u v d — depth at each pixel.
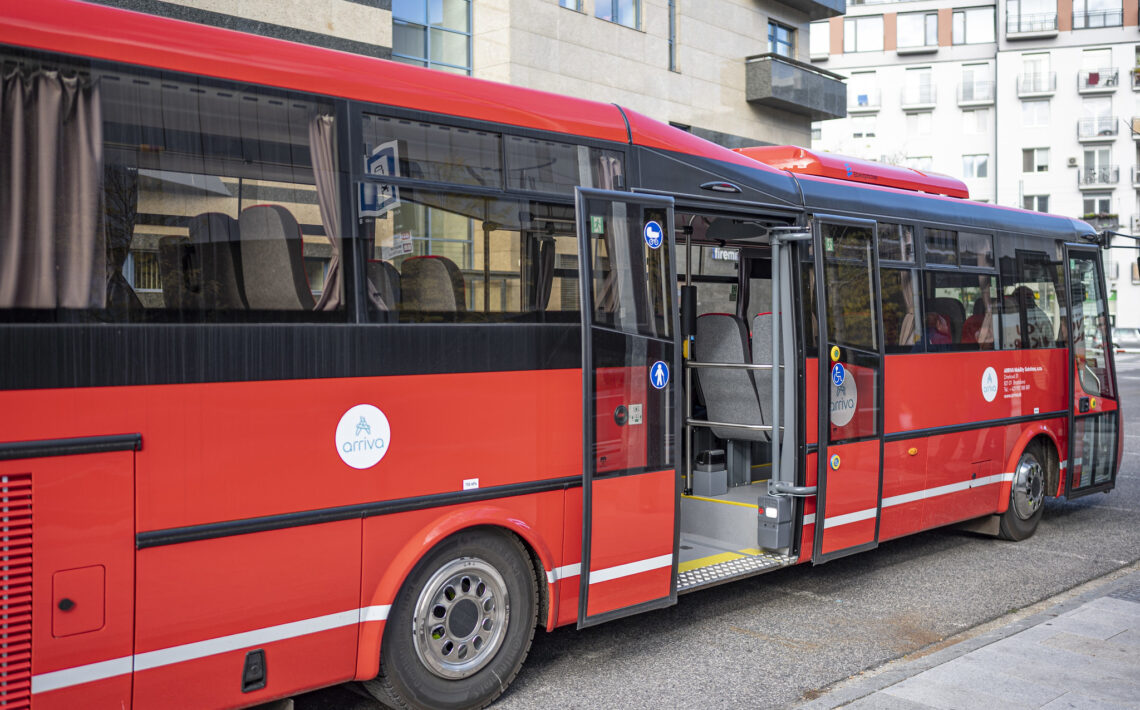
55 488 3.12
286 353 3.67
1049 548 8.02
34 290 3.13
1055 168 54.56
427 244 4.17
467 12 17.67
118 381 3.26
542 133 4.66
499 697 4.56
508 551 4.49
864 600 6.37
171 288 3.41
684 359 6.88
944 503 7.35
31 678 3.09
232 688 3.56
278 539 3.65
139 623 3.31
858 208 6.68
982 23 55.75
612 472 4.76
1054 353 8.61
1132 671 4.74
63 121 3.24
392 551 4.01
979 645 5.18
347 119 3.93
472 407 4.27
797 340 6.01
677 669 4.99
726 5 23.30
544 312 4.59
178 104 3.49
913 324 7.05
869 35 57.38
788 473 6.02
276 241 3.69
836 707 4.26
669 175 5.32
